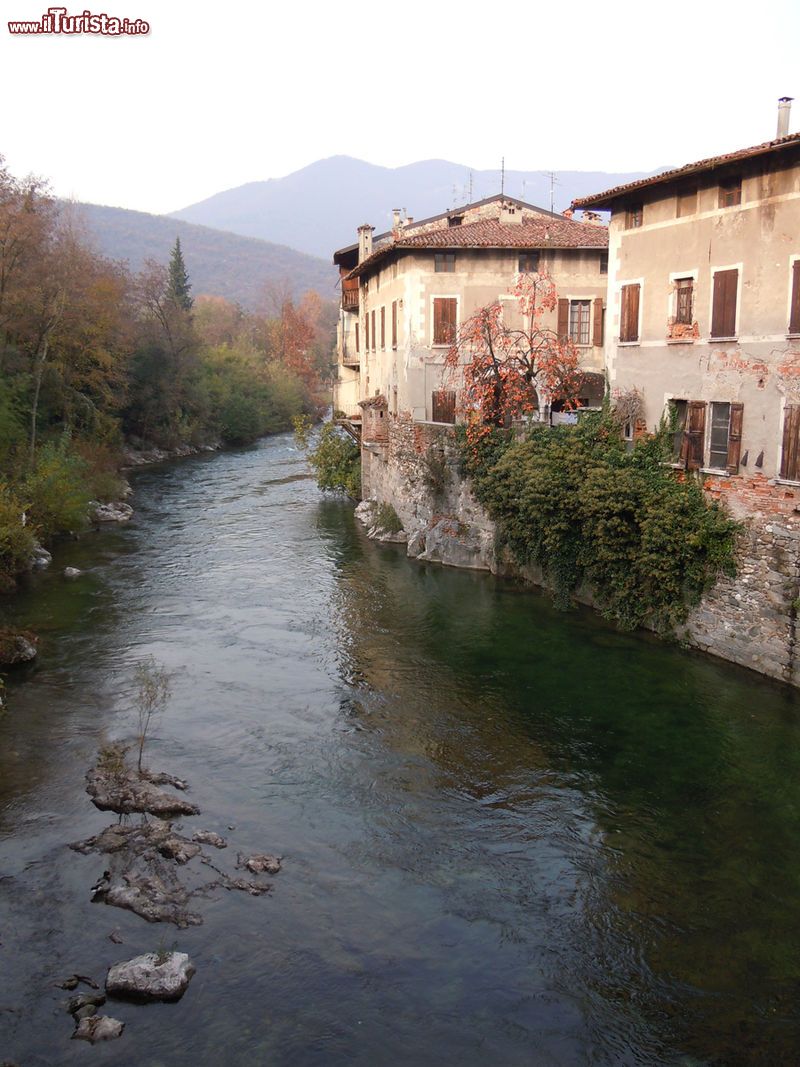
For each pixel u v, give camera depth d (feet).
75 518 118.62
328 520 136.26
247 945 39.93
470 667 73.15
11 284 137.49
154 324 231.91
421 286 117.50
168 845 46.91
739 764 56.75
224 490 168.14
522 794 53.57
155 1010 36.17
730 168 71.67
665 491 75.77
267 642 79.30
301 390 350.84
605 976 38.58
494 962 39.27
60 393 164.04
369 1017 36.01
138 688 68.39
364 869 45.83
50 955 38.93
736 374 71.51
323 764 57.00
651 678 69.97
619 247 86.07
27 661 73.31
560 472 84.64
